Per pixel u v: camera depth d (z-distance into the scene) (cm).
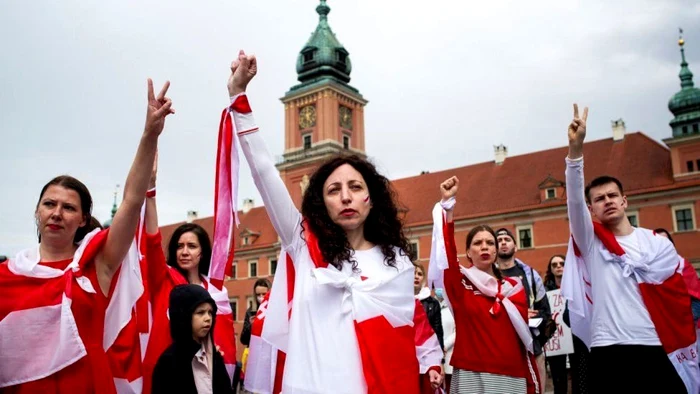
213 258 330
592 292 457
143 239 461
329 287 297
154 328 465
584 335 471
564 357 838
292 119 5831
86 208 327
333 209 316
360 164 335
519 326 494
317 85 5675
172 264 539
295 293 304
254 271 5712
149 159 304
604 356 441
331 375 279
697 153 3812
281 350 313
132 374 350
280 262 323
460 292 484
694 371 430
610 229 475
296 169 5603
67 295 296
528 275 659
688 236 3709
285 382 287
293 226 319
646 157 4153
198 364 415
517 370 488
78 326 297
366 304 292
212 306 418
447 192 445
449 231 445
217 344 514
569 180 452
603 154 4384
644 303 437
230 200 331
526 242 4306
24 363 290
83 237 343
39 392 288
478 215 4491
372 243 329
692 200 3741
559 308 779
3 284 302
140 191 304
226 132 326
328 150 5381
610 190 468
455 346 508
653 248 451
